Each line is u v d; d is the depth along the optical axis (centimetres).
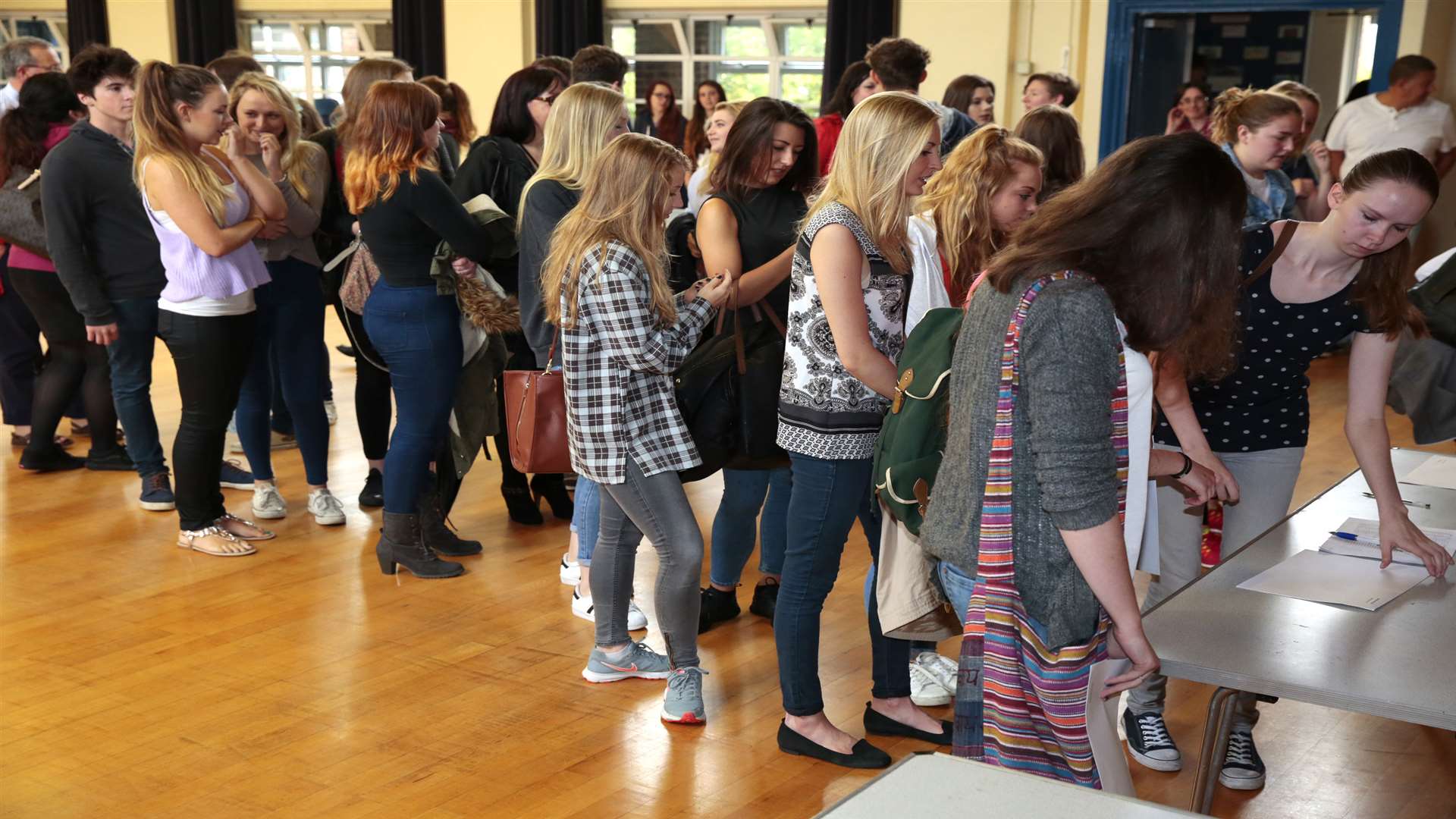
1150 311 152
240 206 382
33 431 495
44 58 589
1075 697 160
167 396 634
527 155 400
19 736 279
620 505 281
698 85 1027
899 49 425
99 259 425
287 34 1160
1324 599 190
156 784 259
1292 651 170
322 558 404
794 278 248
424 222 347
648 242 265
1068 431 149
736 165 297
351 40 1137
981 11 883
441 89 493
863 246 235
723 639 342
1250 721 264
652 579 387
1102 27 865
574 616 357
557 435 330
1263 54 942
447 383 368
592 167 271
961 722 174
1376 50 815
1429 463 284
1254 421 253
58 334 487
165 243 377
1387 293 224
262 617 352
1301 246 230
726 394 280
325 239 430
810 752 272
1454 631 178
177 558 402
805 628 265
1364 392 229
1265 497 257
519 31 1045
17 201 466
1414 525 224
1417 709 151
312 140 434
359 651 330
